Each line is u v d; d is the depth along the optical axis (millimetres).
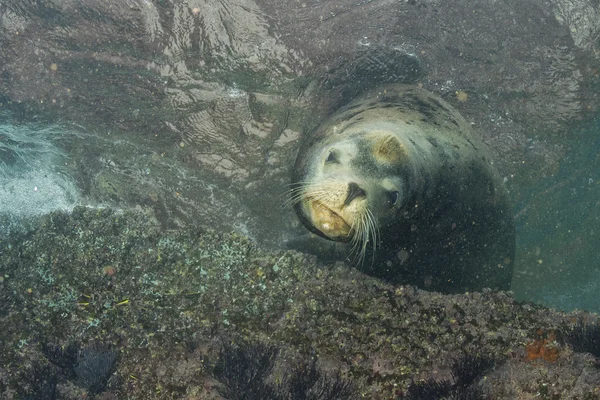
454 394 2949
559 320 3348
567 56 6785
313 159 4750
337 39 5648
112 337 3439
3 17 5398
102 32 5367
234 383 3027
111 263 3805
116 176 5703
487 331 3309
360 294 3594
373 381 3141
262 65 5480
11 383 3246
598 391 2863
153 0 5191
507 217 6141
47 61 5562
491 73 6789
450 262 5641
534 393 2961
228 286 3666
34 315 3580
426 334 3332
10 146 5645
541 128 7336
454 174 5070
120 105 5699
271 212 5773
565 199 8320
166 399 3160
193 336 3400
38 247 3963
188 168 5812
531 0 6539
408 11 5910
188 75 5477
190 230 4023
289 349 3287
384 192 4117
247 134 5656
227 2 5258
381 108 5387
